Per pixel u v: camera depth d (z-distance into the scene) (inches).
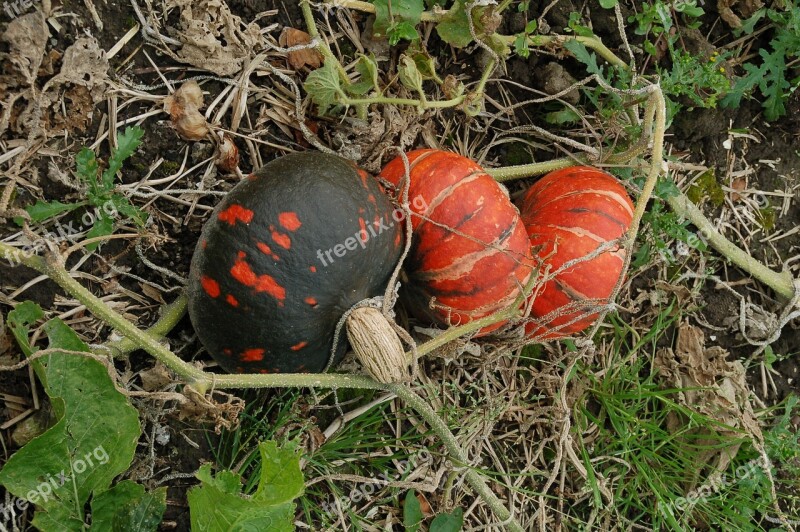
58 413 46.9
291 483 45.7
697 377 62.0
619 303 61.3
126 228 50.5
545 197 54.6
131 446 48.3
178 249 51.8
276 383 48.9
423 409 51.1
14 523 48.6
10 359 48.7
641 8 59.9
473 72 57.8
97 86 49.4
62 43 48.7
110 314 47.0
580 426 59.6
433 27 56.4
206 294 47.8
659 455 62.0
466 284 50.7
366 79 53.1
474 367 57.9
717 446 60.0
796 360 64.8
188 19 50.9
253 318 47.5
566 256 52.6
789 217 64.8
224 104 52.2
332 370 54.0
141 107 50.8
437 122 57.2
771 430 62.7
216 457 52.3
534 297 51.4
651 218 59.1
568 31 58.5
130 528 48.7
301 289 47.3
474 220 50.2
